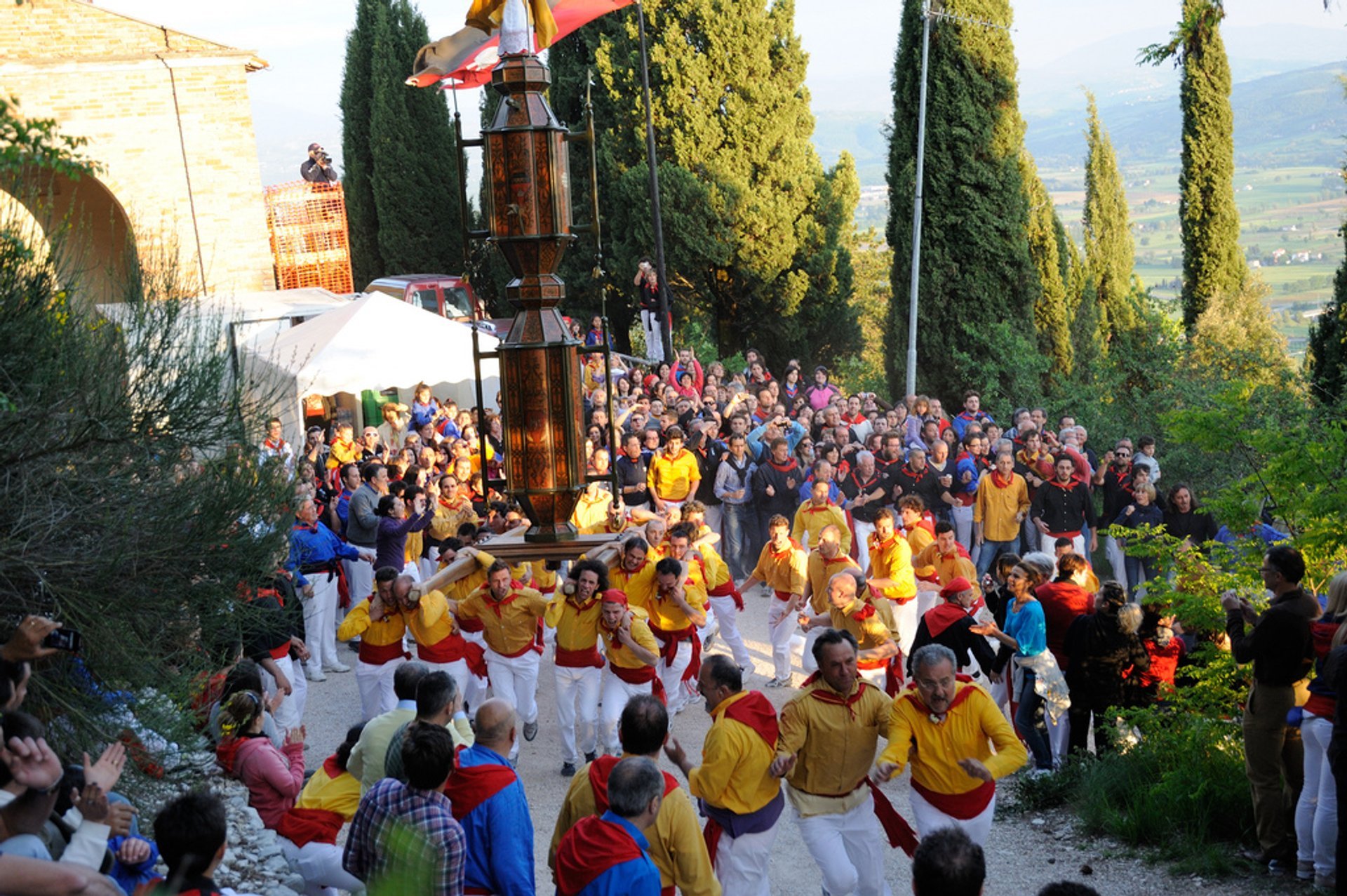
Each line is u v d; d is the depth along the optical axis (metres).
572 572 9.37
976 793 6.60
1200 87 26.08
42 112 24.30
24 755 4.15
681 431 15.23
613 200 29.95
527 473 9.12
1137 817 8.17
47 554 6.18
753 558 15.66
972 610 11.12
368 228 36.97
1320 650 7.36
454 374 17.38
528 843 5.70
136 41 24.94
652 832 5.57
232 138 25.66
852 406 18.97
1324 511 8.32
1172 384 18.50
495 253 33.41
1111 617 9.16
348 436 16.28
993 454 15.96
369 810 5.21
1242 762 8.31
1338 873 6.49
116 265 8.02
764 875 6.49
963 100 21.67
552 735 10.66
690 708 11.12
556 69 30.97
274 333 19.12
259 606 7.70
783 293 29.33
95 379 6.47
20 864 3.60
